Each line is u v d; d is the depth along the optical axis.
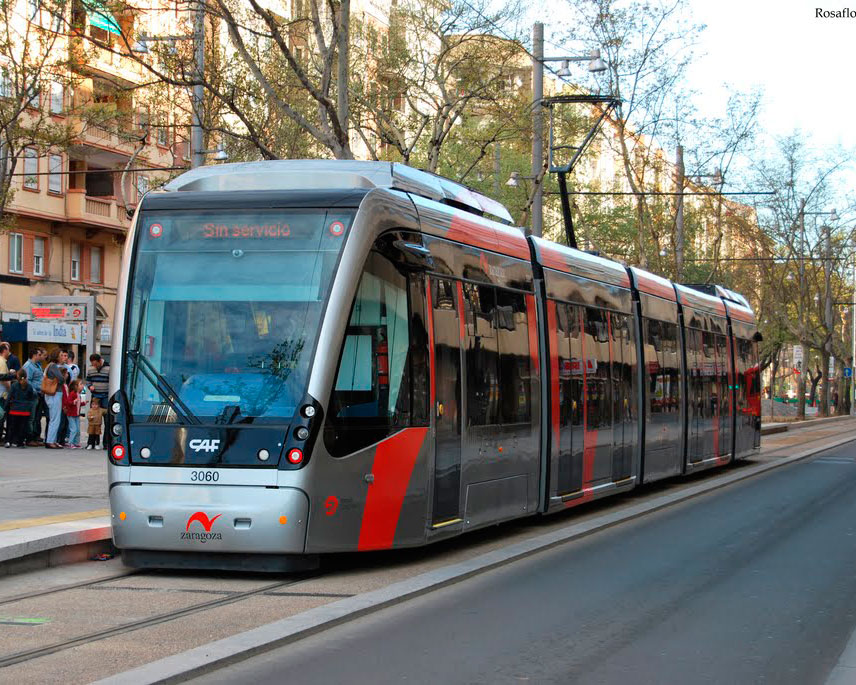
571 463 15.33
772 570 11.41
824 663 7.61
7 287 45.03
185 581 10.10
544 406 14.51
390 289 10.95
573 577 10.80
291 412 10.11
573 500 15.34
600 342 16.78
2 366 24.02
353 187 11.17
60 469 19.17
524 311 14.05
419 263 11.34
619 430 17.48
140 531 10.20
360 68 31.64
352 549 10.42
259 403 10.18
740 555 12.40
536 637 8.20
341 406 10.34
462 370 12.12
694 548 12.92
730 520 15.80
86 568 10.71
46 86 35.91
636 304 18.92
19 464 20.03
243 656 7.36
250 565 10.13
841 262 66.81
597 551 12.62
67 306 31.06
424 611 9.05
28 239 46.28
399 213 11.24
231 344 10.40
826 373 72.00
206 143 29.89
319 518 10.11
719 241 48.75
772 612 9.30
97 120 34.91
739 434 26.61
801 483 22.31
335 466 10.23
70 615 8.60
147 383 10.42
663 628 8.59
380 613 8.94
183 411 10.27
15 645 7.58
